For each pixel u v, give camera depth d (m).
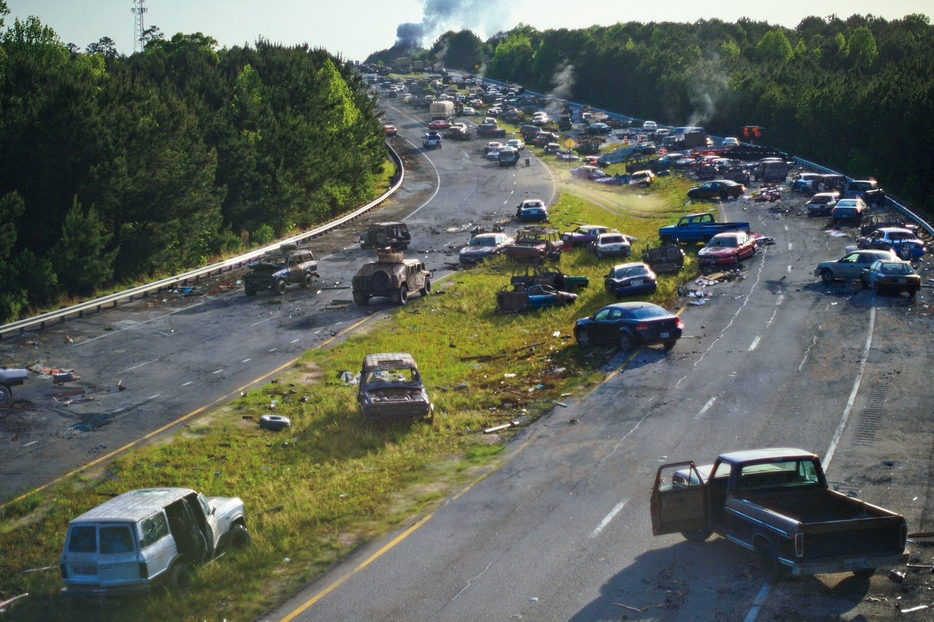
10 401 26.38
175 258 52.88
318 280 47.00
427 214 70.75
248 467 21.88
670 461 19.14
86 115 47.28
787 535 11.88
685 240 51.44
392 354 26.20
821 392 23.39
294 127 70.75
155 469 21.55
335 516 17.36
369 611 12.90
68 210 46.25
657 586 12.87
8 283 40.75
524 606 12.63
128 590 13.08
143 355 32.66
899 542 11.97
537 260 48.25
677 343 30.44
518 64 191.62
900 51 147.38
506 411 24.92
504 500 17.62
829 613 11.54
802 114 94.06
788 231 53.41
